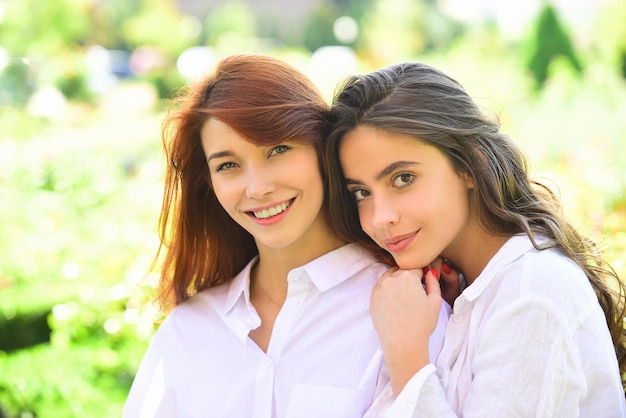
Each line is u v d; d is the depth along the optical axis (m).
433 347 1.84
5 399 3.57
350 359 1.92
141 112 13.34
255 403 1.92
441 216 1.82
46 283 4.95
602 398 1.71
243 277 2.09
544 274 1.71
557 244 1.83
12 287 4.87
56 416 3.36
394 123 1.78
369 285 2.01
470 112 1.88
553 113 7.09
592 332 1.70
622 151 5.43
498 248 1.88
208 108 1.84
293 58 11.30
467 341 1.78
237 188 1.87
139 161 10.10
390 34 25.38
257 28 31.98
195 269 2.18
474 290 1.79
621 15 13.23
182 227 2.13
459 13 28.61
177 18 26.33
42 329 4.61
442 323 1.87
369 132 1.80
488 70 11.34
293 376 1.93
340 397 1.88
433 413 1.67
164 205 2.11
